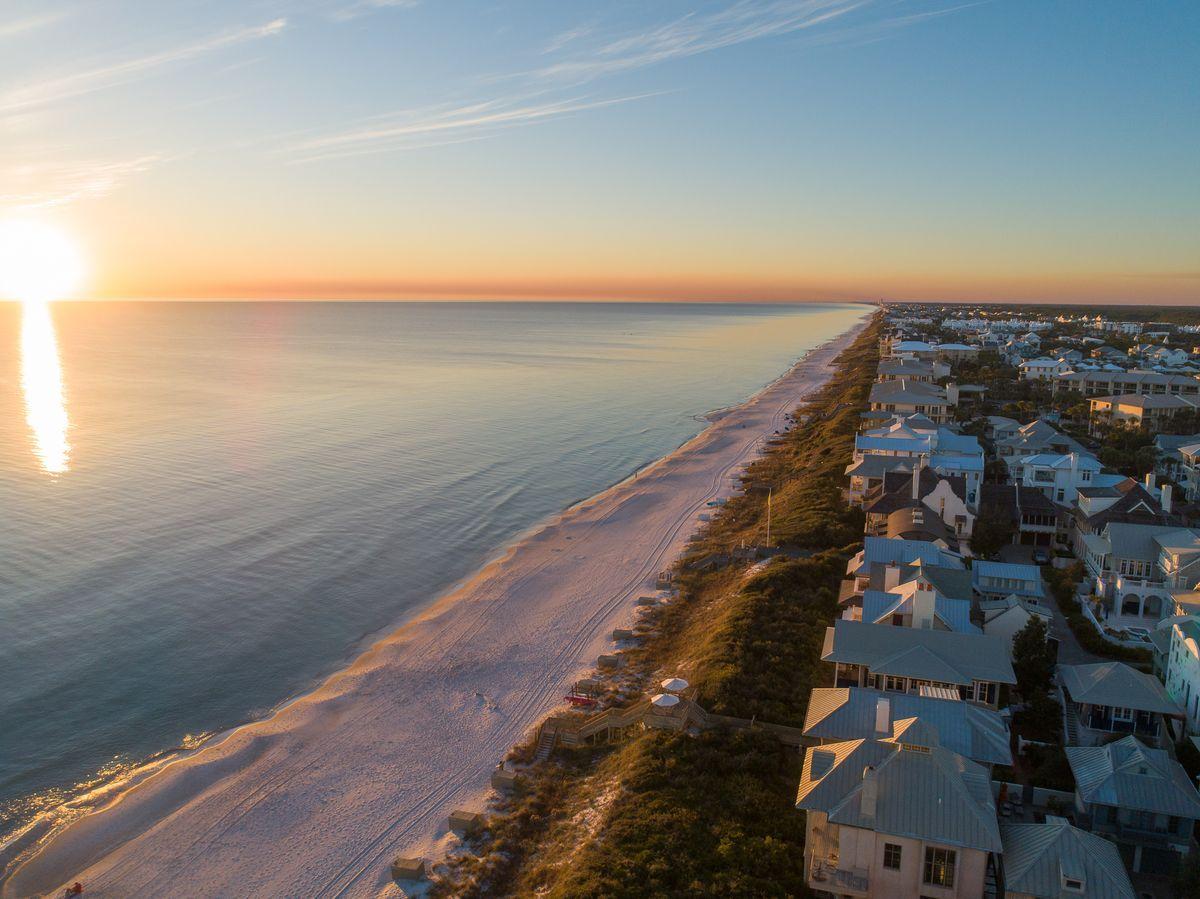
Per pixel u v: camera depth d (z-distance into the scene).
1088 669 47.12
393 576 82.31
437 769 49.38
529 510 107.88
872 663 47.47
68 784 48.12
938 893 31.31
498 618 71.38
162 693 58.31
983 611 57.41
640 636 66.62
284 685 60.47
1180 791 35.97
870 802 32.06
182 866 41.19
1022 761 43.41
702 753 45.34
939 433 105.94
